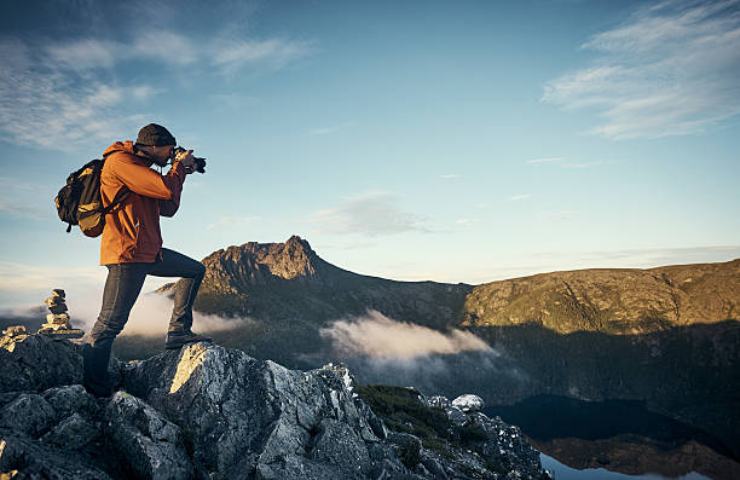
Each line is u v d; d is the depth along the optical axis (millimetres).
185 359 3184
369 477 3201
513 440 10086
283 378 3387
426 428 8781
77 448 2545
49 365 3037
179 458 2688
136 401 2779
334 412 3619
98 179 2773
